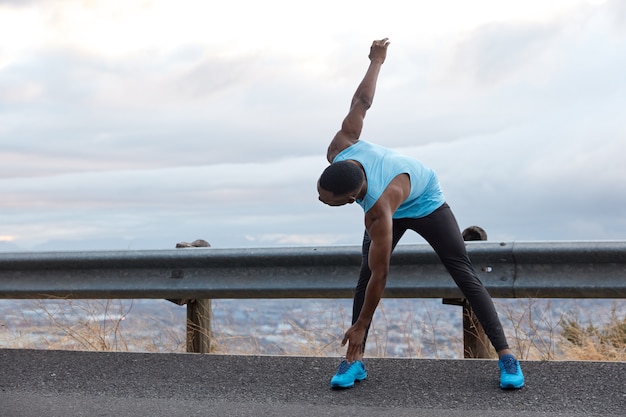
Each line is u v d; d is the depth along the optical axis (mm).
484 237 5461
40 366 5371
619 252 4938
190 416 4203
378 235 4188
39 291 6199
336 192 4031
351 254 5469
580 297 5121
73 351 5719
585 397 4285
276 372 5020
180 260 5832
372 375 4871
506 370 4473
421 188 4445
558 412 4074
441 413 4117
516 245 5172
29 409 4375
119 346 6156
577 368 4770
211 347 6125
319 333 5992
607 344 5902
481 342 5461
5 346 6184
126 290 5984
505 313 5598
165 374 5078
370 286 4262
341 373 4617
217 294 5801
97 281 6086
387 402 4348
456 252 4594
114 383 4914
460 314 5855
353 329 4340
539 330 5523
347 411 4207
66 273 6164
